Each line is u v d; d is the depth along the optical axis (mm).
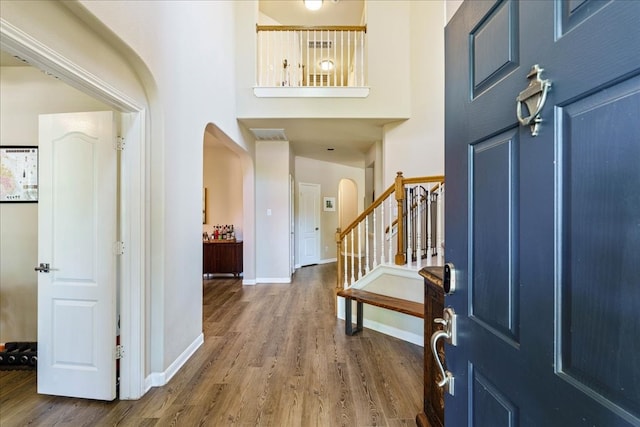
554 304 540
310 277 6023
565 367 521
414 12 4219
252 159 5266
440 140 4027
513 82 653
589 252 478
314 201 7656
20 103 2598
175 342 2402
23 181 2629
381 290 3221
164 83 2244
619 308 434
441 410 1531
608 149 448
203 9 2990
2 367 2436
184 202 2596
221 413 1892
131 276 2057
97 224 2010
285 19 5543
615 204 440
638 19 410
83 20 1539
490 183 751
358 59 4719
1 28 1170
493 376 742
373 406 1952
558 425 530
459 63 920
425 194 3629
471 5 848
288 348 2809
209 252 5730
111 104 1890
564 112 520
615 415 435
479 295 812
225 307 4059
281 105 4230
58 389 2041
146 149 2127
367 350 2758
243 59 4223
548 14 553
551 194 543
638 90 411
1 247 2639
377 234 4898
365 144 5812
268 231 5559
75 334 2021
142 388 2070
